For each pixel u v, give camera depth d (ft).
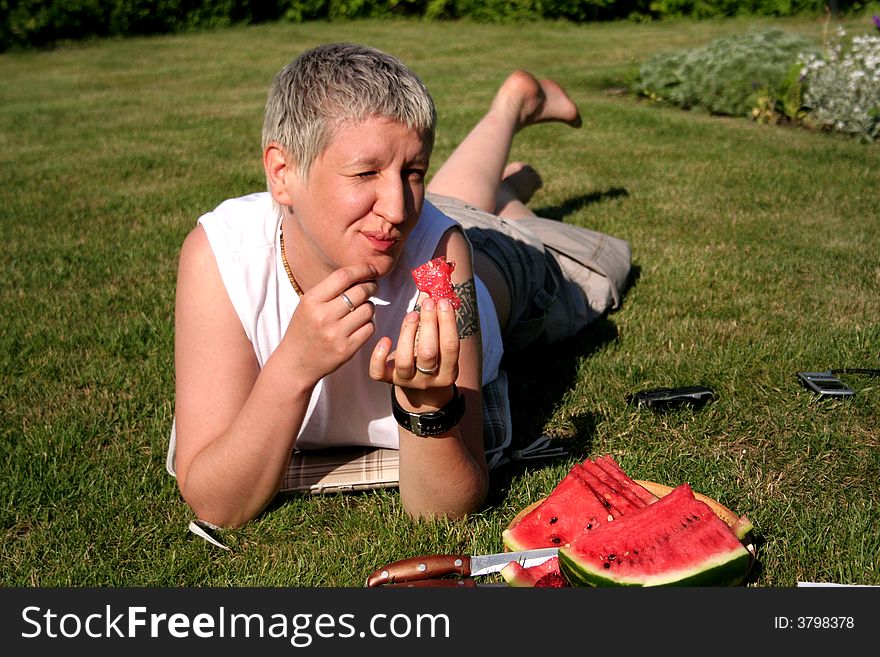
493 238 11.84
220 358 8.43
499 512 9.19
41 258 17.30
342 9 64.49
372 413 9.16
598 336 13.43
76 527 9.10
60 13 55.16
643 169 23.40
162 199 21.61
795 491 9.55
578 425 10.93
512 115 16.30
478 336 8.62
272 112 7.27
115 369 12.55
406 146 7.04
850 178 21.89
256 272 8.24
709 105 31.48
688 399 11.05
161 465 10.25
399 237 7.31
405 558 8.34
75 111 34.65
